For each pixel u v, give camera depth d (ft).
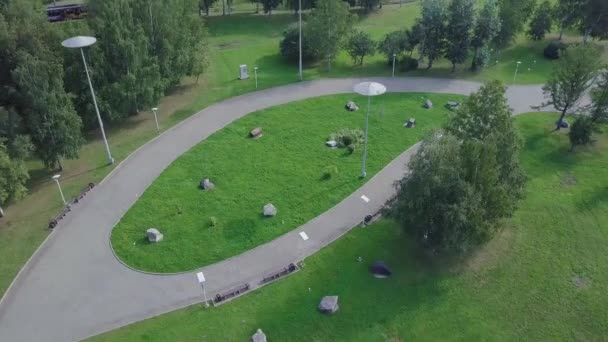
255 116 215.51
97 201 167.84
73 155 177.47
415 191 128.67
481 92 144.36
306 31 254.27
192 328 124.57
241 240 150.82
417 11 352.49
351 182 174.70
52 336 123.54
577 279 138.00
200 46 239.50
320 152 191.11
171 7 218.79
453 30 245.86
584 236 152.05
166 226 156.35
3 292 135.54
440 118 214.69
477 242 131.23
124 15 199.11
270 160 186.70
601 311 129.08
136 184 175.52
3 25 162.61
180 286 136.46
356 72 258.57
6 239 152.76
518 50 285.23
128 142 199.41
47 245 150.51
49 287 136.77
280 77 251.60
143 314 128.88
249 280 137.59
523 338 122.21
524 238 151.23
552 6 318.04
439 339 121.39
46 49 168.86
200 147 195.00
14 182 155.43
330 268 140.77
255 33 315.17
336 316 126.41
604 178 178.09
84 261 144.87
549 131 206.28
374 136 201.36
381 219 158.10
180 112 219.82
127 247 148.97
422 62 269.03
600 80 203.92
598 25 271.90
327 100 228.84
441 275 138.51
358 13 351.25
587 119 189.47
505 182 141.49
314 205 164.35
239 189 171.73
